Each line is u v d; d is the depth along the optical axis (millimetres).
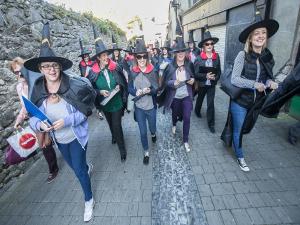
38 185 3598
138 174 3547
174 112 4305
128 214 2781
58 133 2525
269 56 2877
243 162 3342
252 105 3035
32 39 4922
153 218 2688
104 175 3609
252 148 3863
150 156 4023
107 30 12586
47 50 2264
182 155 3926
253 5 6141
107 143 4730
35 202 3209
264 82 2992
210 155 3826
